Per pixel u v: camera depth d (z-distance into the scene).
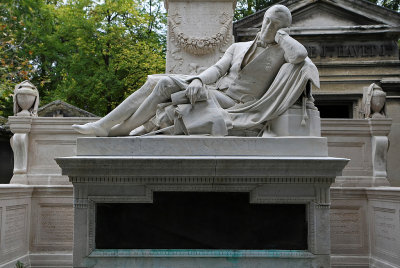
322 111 12.73
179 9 6.27
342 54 12.02
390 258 5.38
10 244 5.40
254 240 4.04
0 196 5.06
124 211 4.05
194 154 4.01
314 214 4.04
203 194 4.07
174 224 4.04
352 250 6.07
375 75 11.84
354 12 12.15
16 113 6.46
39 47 17.59
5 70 11.05
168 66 6.23
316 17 12.41
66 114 11.34
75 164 3.91
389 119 6.24
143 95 4.48
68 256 6.02
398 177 10.62
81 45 17.08
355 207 6.14
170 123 4.38
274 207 4.08
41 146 6.39
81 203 4.00
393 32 11.84
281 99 4.30
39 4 17.34
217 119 4.21
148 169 3.95
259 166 3.91
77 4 17.25
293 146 4.04
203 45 6.16
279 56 4.49
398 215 5.14
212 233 4.04
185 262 3.97
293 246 4.05
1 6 12.91
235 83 4.62
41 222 6.13
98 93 16.81
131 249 4.00
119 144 4.03
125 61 16.62
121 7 17.14
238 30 12.35
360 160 6.36
